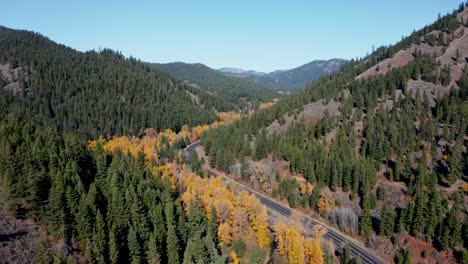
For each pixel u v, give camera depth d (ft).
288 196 459.32
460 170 454.40
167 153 583.17
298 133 579.07
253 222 344.49
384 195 439.22
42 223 266.57
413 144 510.99
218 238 320.50
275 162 543.39
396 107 601.62
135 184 347.15
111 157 442.09
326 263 309.83
